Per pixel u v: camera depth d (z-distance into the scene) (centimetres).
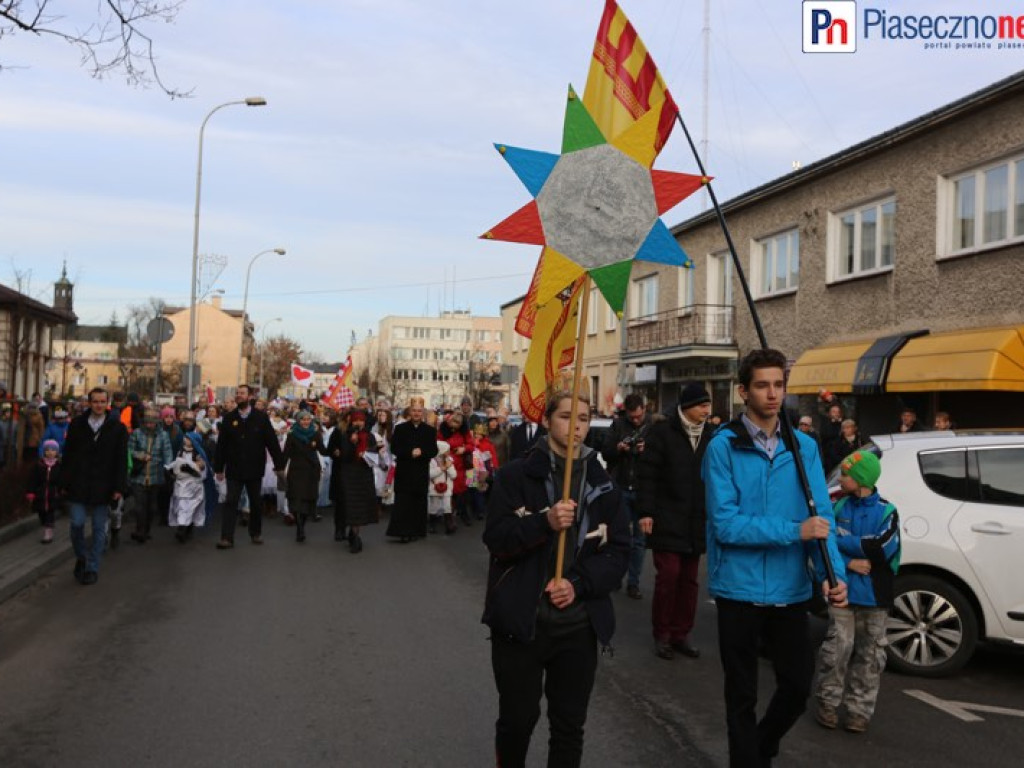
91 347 8956
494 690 618
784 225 2258
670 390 2980
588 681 390
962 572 659
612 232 431
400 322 12888
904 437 711
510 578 386
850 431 1444
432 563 1145
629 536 404
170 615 838
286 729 539
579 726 387
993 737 541
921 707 599
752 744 412
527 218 434
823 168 2034
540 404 531
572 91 433
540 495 395
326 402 2323
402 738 526
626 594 987
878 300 1895
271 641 744
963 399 1633
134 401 1516
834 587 400
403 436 1320
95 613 848
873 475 544
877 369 1725
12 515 1353
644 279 3212
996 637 654
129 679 639
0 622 813
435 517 1480
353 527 1224
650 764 491
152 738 523
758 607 416
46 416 1827
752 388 428
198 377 3028
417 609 870
